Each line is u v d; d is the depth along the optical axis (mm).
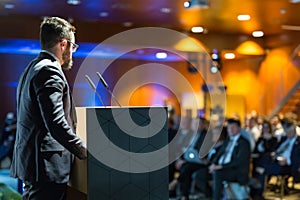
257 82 13406
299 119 11773
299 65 11438
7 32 9844
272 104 12625
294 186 7863
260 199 6203
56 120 1639
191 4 8727
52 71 1692
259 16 10148
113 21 10617
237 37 12438
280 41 12328
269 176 7469
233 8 9305
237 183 5566
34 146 1731
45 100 1647
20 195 3553
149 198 1764
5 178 7301
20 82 1833
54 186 1745
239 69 14133
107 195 1698
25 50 10891
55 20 1821
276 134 8023
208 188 6316
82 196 1923
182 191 6297
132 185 1738
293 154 6230
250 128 7836
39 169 1712
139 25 11016
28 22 9984
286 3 8852
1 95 11086
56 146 1749
